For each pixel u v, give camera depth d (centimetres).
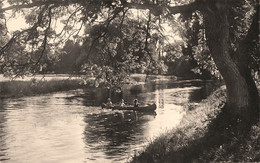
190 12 1198
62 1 1173
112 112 3212
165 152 1233
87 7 1115
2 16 1181
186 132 1477
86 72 1385
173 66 10694
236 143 1012
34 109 3438
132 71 1432
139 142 1964
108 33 1312
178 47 1418
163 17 1211
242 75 1153
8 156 1722
